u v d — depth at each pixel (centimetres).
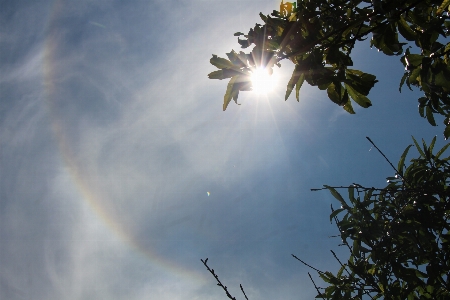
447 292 376
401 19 290
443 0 277
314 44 298
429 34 291
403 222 385
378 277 398
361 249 391
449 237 385
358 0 308
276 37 305
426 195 387
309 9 310
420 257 386
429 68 294
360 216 401
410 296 396
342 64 296
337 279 399
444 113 378
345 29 295
